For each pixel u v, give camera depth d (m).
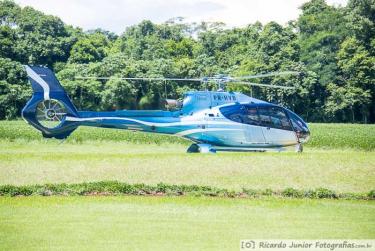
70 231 73.25
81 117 107.38
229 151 112.12
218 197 88.75
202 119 109.69
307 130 115.38
